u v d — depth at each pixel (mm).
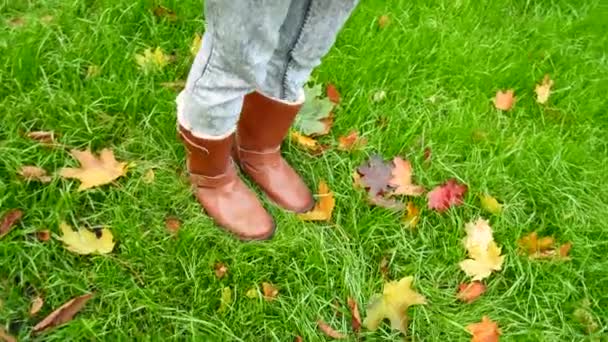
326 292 2123
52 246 2045
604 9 3051
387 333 2082
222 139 1978
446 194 2365
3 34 2451
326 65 2586
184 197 2197
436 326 2115
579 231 2396
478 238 2289
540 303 2221
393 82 2621
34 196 2123
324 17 1839
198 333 1967
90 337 1911
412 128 2492
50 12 2576
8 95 2326
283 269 2127
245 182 2299
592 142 2648
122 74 2461
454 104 2609
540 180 2473
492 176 2453
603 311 2246
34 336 1893
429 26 2777
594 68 2869
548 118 2699
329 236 2238
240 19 1603
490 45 2812
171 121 2357
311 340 2023
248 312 2037
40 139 2250
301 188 2285
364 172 2379
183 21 2629
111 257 2049
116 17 2592
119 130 2336
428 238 2293
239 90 1832
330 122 2467
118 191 2186
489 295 2217
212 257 2098
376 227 2266
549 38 2920
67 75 2424
